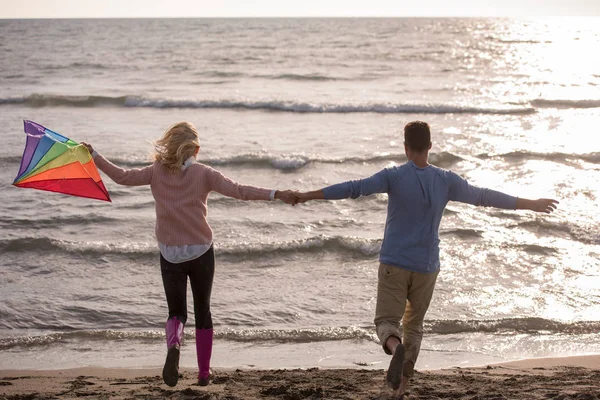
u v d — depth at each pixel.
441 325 8.27
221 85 38.50
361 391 5.20
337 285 9.91
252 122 25.91
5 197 14.71
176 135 4.35
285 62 53.09
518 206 4.15
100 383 5.91
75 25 134.50
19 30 107.06
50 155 4.34
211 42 77.75
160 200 4.35
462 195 4.19
